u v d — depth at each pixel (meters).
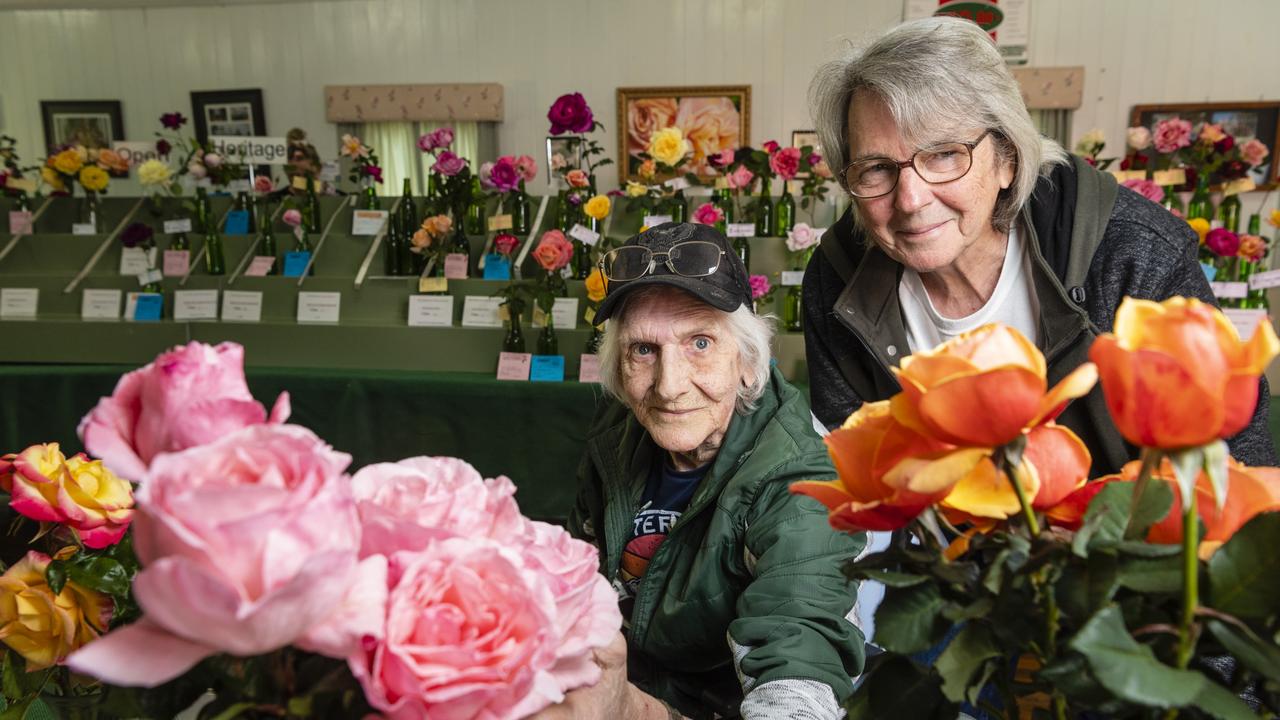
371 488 0.50
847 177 1.29
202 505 0.35
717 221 3.28
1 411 3.16
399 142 6.82
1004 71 1.20
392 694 0.43
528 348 3.19
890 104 1.16
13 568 0.74
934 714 0.48
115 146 4.11
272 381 3.05
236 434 0.40
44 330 3.53
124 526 0.75
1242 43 5.91
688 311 1.13
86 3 6.83
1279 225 3.21
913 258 1.27
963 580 0.43
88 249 3.81
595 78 6.60
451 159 3.35
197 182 3.85
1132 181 3.42
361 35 6.77
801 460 1.11
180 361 0.43
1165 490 0.42
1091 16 6.04
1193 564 0.39
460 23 6.68
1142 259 1.27
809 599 1.01
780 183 5.59
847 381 1.57
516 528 0.51
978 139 1.18
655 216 3.45
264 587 0.36
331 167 4.22
